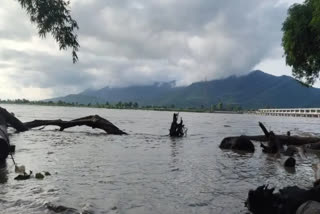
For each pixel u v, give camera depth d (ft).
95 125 88.02
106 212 22.17
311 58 104.27
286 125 149.69
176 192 27.81
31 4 28.40
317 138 65.57
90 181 30.81
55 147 56.29
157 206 23.90
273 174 36.47
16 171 34.58
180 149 58.39
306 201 20.40
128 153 50.88
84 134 86.02
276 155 53.42
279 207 21.43
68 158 44.19
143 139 76.48
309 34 99.81
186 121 195.11
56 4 28.58
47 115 200.54
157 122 170.19
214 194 27.48
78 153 49.32
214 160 46.16
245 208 23.91
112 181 31.04
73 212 21.75
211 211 23.16
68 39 29.22
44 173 33.32
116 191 27.53
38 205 23.09
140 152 52.54
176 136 86.63
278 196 22.34
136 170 36.78
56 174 33.65
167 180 32.19
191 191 28.25
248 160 46.96
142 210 22.91
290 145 63.72
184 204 24.57
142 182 31.01
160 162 42.88
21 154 47.29
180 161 44.24
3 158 41.14
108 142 67.51
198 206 24.20
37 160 42.09
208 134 97.25
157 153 51.88
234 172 37.14
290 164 42.04
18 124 84.84
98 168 37.40
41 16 28.40
